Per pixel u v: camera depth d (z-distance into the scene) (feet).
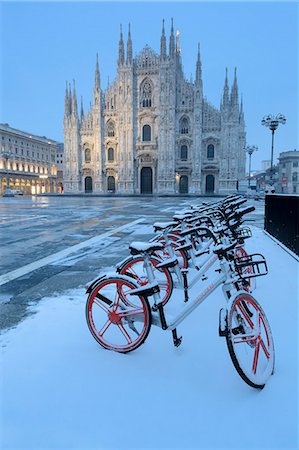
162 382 9.57
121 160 221.46
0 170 264.11
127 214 66.18
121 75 215.92
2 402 8.77
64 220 55.57
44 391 9.21
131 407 8.53
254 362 9.37
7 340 12.23
